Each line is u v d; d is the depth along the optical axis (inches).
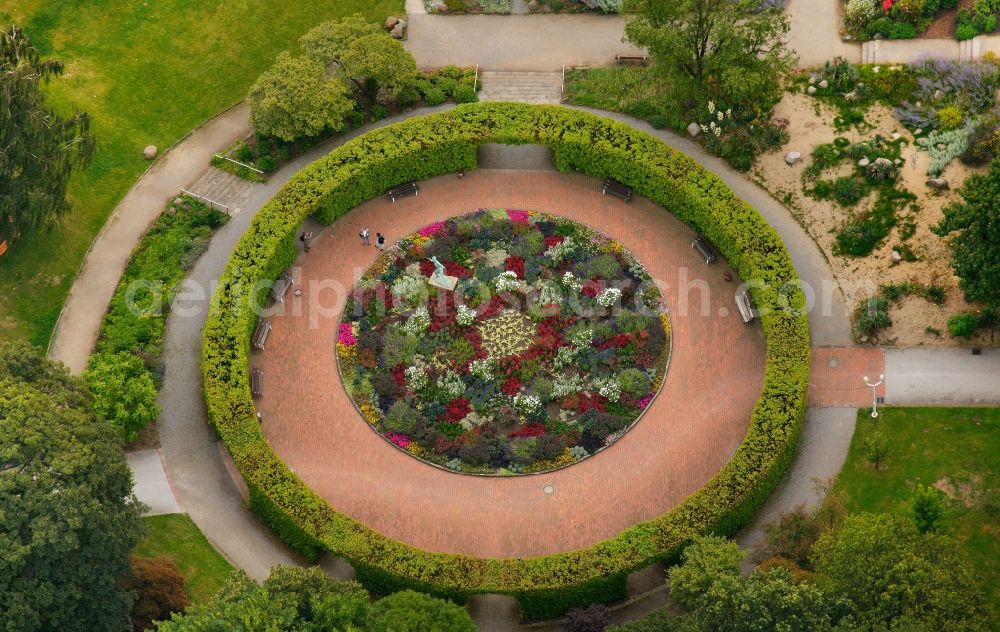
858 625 2824.8
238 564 3329.2
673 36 3651.6
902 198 3754.9
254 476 3316.9
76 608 2970.0
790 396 3376.0
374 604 2952.8
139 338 3663.9
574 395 3511.3
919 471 3356.3
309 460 3476.9
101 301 3747.5
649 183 3794.3
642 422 3491.6
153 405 3442.4
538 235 3777.1
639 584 3277.6
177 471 3474.4
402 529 3366.1
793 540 3179.1
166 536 3366.1
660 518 3228.3
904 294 3619.6
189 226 3870.6
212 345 3531.0
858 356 3553.2
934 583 2815.0
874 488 3344.0
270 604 2844.5
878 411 3467.0
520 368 3548.2
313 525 3250.5
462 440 3457.2
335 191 3799.2
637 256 3767.2
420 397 3535.9
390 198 3917.3
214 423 3415.4
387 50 3892.7
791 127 3919.8
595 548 3189.0
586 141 3816.4
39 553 2837.1
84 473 2972.4
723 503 3225.9
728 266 3752.5
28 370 3161.9
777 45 3742.6
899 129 3870.6
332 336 3671.3
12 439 2928.2
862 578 2861.7
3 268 3784.5
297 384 3592.5
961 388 3472.0
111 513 2994.6
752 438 3321.9
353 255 3816.4
